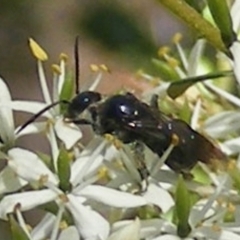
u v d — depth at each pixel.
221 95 0.13
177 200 0.12
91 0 0.18
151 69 0.14
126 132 0.12
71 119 0.12
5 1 0.20
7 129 0.12
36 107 0.13
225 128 0.12
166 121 0.12
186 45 0.15
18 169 0.12
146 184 0.12
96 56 0.18
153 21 0.18
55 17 0.21
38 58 0.13
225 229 0.12
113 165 0.12
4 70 0.21
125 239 0.11
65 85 0.13
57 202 0.12
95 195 0.12
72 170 0.12
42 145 0.19
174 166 0.12
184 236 0.12
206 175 0.12
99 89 0.15
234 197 0.12
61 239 0.12
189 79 0.12
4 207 0.12
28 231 0.12
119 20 0.17
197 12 0.12
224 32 0.12
